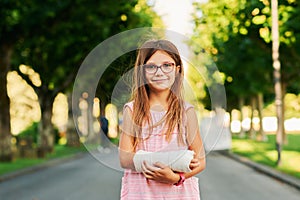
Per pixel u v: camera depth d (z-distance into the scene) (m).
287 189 15.78
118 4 23.64
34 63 33.94
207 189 15.70
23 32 24.52
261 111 48.06
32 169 23.97
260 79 34.91
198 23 27.27
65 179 19.48
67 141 45.31
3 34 24.58
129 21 26.70
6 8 21.91
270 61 28.98
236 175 20.67
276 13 22.73
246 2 23.86
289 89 45.25
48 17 22.98
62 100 58.00
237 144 44.91
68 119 45.22
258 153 33.09
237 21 24.73
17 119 47.88
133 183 2.77
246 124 69.75
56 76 34.62
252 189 15.73
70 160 32.03
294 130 82.56
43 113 36.28
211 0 25.59
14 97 45.19
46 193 14.74
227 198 13.55
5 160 27.22
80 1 22.48
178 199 2.76
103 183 17.58
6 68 26.56
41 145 36.69
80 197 13.59
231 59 30.17
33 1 21.92
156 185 2.75
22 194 14.60
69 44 28.17
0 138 27.11
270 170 21.45
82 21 23.41
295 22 23.09
